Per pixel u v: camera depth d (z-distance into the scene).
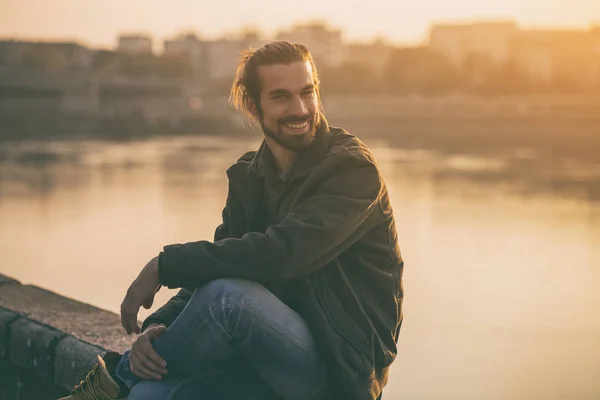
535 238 27.58
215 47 199.12
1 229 28.27
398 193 43.31
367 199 2.19
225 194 41.28
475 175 55.03
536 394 9.63
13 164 58.84
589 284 18.98
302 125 2.26
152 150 78.19
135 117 110.75
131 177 50.12
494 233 29.12
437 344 12.69
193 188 44.09
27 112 105.12
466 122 115.12
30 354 3.72
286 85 2.24
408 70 155.00
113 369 2.30
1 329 3.92
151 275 2.15
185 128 111.69
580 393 9.66
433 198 41.09
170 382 2.16
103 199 38.66
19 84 117.56
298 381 2.17
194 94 147.38
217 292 2.11
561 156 76.25
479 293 17.86
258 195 2.40
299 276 2.15
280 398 2.27
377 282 2.29
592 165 65.25
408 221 32.53
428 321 14.71
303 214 2.16
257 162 2.41
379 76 165.38
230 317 2.10
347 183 2.19
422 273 21.03
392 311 2.32
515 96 149.38
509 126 113.75
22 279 18.75
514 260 23.11
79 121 107.44
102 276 19.12
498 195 42.72
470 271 21.25
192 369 2.16
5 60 147.12
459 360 11.51
